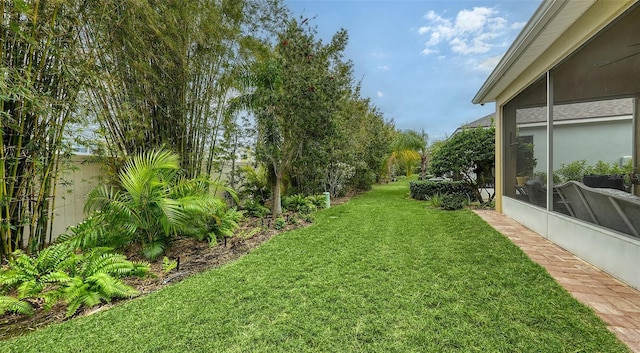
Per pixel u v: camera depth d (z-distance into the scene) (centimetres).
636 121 390
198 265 326
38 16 265
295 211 679
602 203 294
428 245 376
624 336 177
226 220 431
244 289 251
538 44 367
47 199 321
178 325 196
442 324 192
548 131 403
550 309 208
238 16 469
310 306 220
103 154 376
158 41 384
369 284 257
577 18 307
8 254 278
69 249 272
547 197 407
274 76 540
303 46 555
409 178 1488
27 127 286
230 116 554
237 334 185
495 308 211
